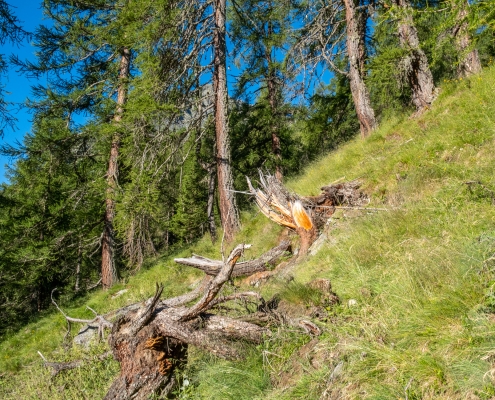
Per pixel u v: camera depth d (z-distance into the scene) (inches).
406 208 219.1
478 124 279.7
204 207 1028.5
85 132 630.5
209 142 732.7
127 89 601.9
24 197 736.3
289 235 351.9
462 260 132.9
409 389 97.3
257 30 673.6
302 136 710.5
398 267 162.4
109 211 692.7
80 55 668.7
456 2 206.2
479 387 89.0
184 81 529.3
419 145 318.0
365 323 134.3
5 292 874.1
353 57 499.5
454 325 111.2
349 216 290.7
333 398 111.0
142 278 543.2
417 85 432.8
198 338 156.3
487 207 172.2
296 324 156.3
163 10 467.8
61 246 725.3
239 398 132.3
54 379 247.9
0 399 286.0
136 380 150.9
